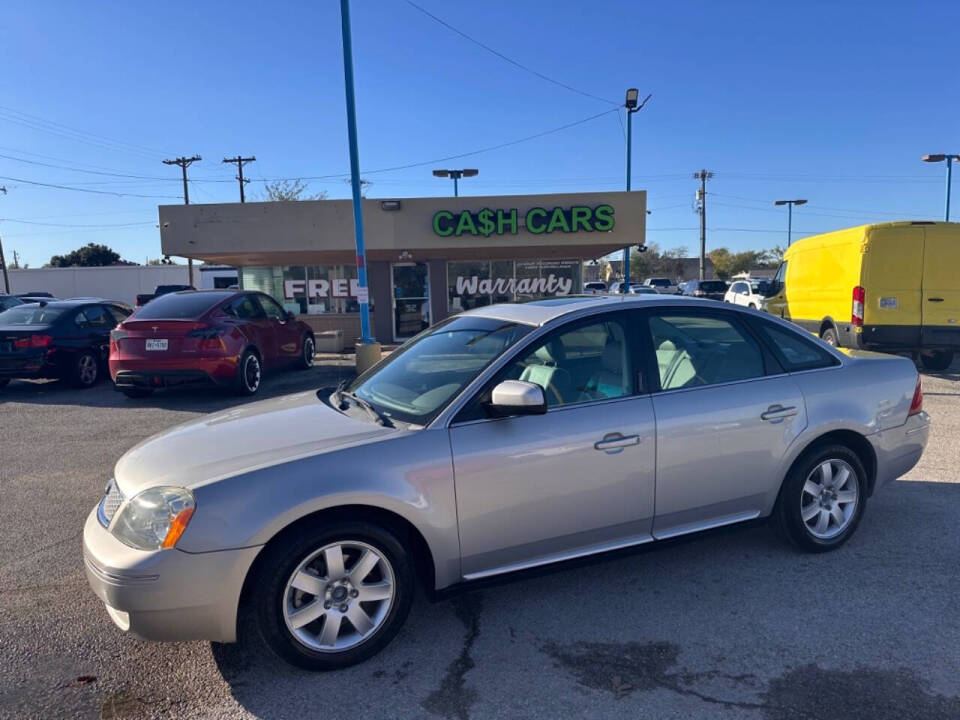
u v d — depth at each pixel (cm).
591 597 363
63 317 1102
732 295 2497
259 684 293
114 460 661
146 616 274
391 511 303
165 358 906
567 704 274
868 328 1036
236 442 323
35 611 360
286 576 287
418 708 274
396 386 374
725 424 369
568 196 1580
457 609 355
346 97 1174
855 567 390
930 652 303
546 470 329
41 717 272
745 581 376
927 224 1022
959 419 762
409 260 1847
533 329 354
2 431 798
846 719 260
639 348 366
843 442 414
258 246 1598
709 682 286
